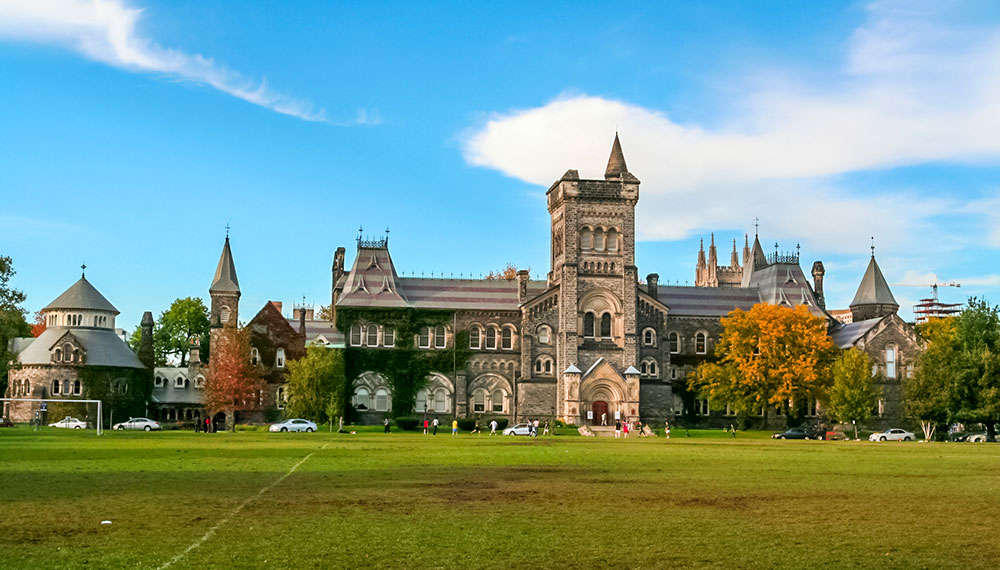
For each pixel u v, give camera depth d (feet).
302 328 420.36
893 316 430.20
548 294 427.33
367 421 415.44
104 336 416.67
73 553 71.41
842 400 366.02
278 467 148.97
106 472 135.23
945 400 322.34
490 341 430.20
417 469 147.95
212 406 378.12
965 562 70.23
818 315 460.96
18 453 178.29
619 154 444.14
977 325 337.72
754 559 71.05
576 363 417.08
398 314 422.41
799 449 234.79
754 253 552.00
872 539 79.51
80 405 399.65
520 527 84.74
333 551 73.15
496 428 398.21
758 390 388.16
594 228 427.33
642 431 378.94
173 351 547.49
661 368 437.58
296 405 368.89
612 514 93.45
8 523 84.69
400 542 77.05
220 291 426.51
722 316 455.63
